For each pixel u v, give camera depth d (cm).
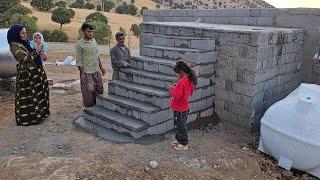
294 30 757
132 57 773
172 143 614
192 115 708
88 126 680
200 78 708
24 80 655
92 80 723
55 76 1266
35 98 676
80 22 4869
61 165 511
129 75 745
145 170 513
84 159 534
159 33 855
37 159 531
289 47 756
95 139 620
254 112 697
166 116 659
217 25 898
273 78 732
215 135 685
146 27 885
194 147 612
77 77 1257
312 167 556
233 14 962
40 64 684
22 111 667
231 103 722
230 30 697
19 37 639
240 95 702
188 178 505
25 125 675
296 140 556
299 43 789
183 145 596
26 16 3247
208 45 711
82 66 710
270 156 619
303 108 563
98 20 4597
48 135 633
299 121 561
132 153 564
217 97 748
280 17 845
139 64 761
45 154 554
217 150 609
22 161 523
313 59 790
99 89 745
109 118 661
